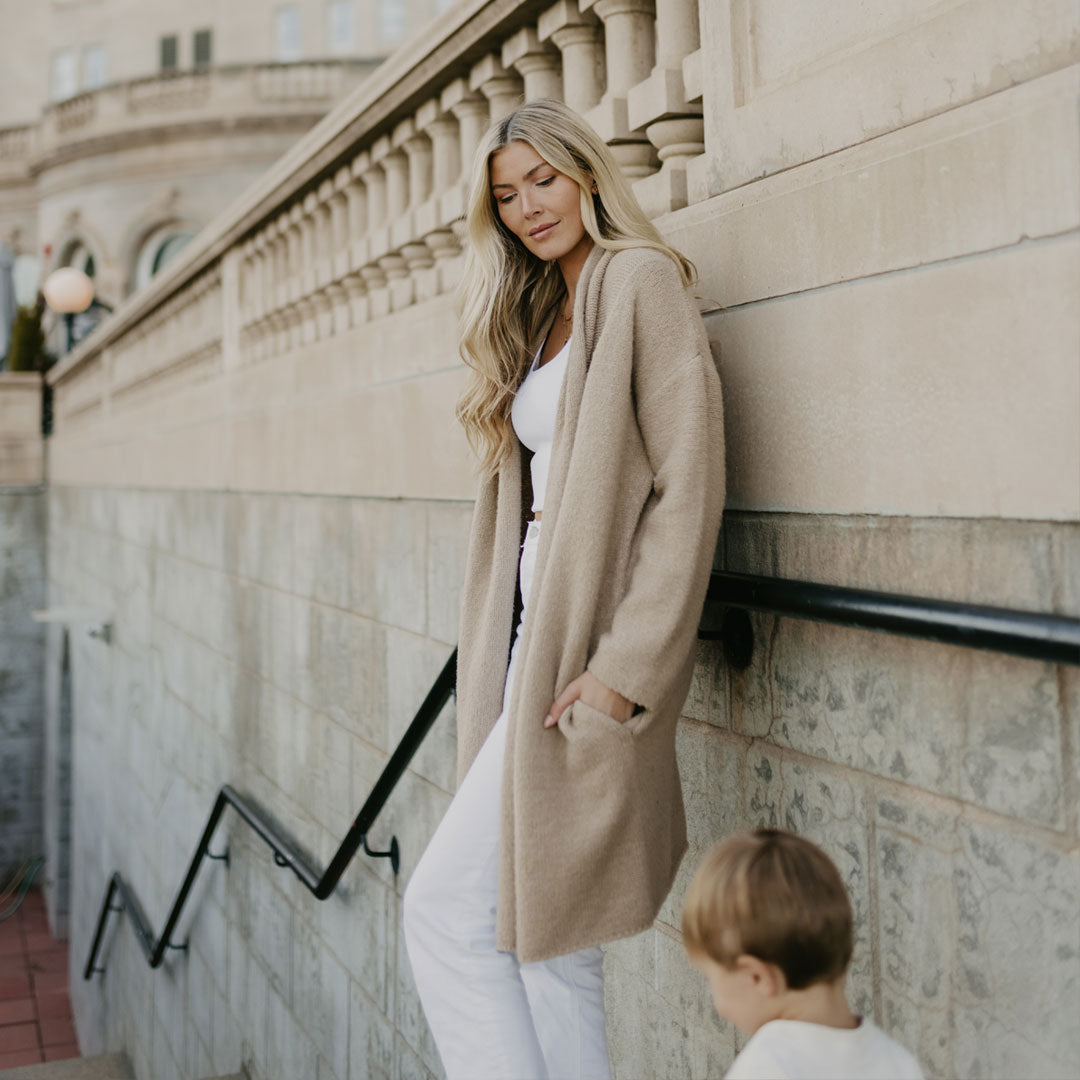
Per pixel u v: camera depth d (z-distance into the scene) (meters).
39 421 13.91
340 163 4.03
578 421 1.68
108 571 9.50
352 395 3.98
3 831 13.77
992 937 1.51
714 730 2.09
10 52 29.50
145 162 22.94
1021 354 1.42
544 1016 1.88
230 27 26.50
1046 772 1.43
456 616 3.22
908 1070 1.24
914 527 1.62
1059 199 1.37
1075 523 1.37
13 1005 11.12
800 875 1.19
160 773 7.18
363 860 3.88
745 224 1.95
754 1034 1.26
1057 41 1.40
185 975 6.32
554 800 1.63
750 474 1.96
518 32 2.82
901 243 1.61
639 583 1.58
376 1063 3.69
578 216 1.86
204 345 6.16
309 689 4.46
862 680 1.74
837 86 1.75
